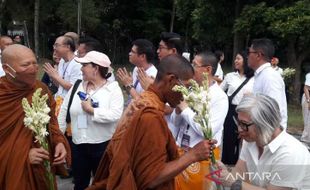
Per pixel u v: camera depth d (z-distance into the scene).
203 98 2.90
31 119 3.05
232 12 16.30
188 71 2.91
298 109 14.40
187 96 2.84
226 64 25.77
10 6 31.03
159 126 2.72
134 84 5.23
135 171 2.72
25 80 3.31
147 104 2.83
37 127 3.10
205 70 4.18
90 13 29.55
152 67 5.20
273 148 2.74
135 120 2.73
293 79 15.27
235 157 6.52
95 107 4.70
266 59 5.29
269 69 5.25
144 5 33.03
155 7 33.28
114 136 3.11
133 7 33.69
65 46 6.01
